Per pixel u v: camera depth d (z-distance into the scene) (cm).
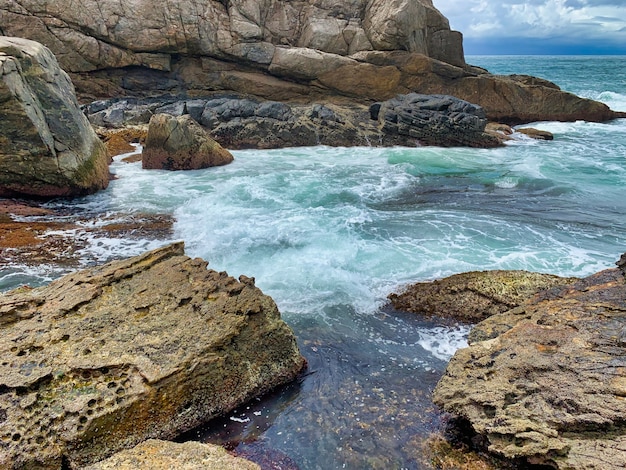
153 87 2027
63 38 1853
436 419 451
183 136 1347
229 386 468
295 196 1134
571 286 596
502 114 2225
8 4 1786
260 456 413
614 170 1422
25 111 974
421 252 821
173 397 432
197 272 562
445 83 2130
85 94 1964
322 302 668
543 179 1319
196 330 476
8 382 398
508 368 452
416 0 2062
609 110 2377
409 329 612
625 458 342
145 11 1908
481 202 1121
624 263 611
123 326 474
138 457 370
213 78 2055
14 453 364
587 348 454
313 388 501
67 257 790
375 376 519
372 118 1917
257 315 505
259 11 2072
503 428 392
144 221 959
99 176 1154
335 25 2145
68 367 421
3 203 1008
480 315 629
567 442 368
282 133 1728
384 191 1198
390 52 2047
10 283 698
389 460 407
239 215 995
